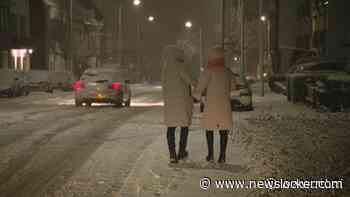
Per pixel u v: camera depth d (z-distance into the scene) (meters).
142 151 14.30
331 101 26.84
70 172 11.51
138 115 25.70
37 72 57.75
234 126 20.17
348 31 51.88
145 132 18.62
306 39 65.62
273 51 76.81
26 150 14.45
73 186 10.16
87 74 32.50
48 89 58.00
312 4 61.38
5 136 17.34
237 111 28.38
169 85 12.40
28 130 19.06
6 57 66.94
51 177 11.03
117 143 15.86
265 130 18.75
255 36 93.62
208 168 11.88
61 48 90.06
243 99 28.47
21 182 10.59
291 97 35.25
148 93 56.25
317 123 21.03
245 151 14.20
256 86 65.19
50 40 85.50
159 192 9.61
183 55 12.66
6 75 46.09
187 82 12.45
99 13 110.94
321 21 56.91
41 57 81.56
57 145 15.41
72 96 49.16
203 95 12.51
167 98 12.42
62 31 90.50
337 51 52.12
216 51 12.41
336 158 12.88
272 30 78.62
